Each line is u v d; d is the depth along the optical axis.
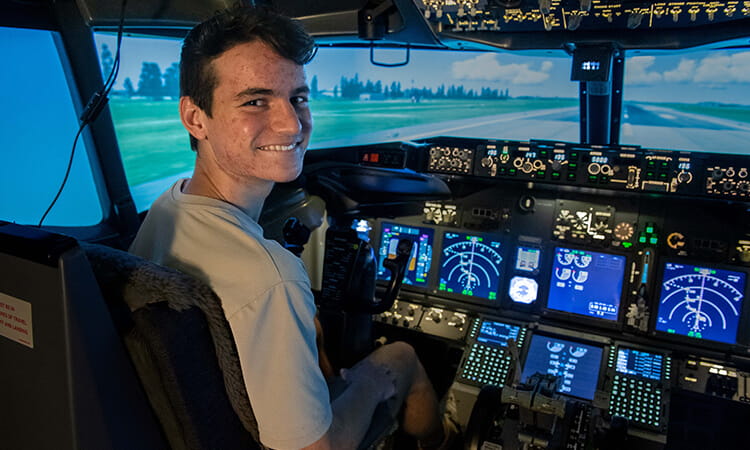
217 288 1.17
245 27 1.14
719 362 2.65
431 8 2.37
